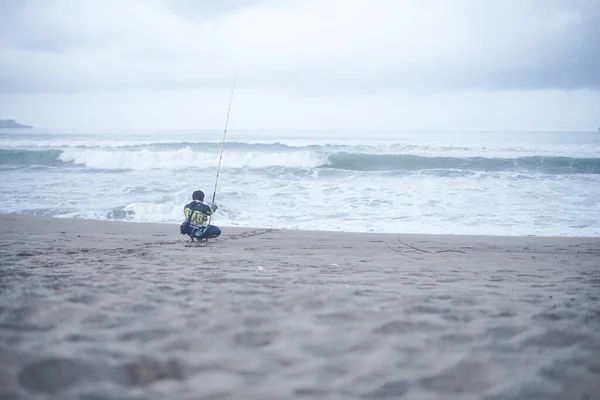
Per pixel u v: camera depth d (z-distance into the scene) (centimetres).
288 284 391
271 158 2364
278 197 1530
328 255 671
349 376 187
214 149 2933
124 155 2323
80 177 1944
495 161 2284
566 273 506
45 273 430
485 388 178
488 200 1477
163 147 3003
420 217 1252
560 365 199
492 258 659
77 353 199
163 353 209
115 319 260
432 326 254
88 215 1284
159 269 480
